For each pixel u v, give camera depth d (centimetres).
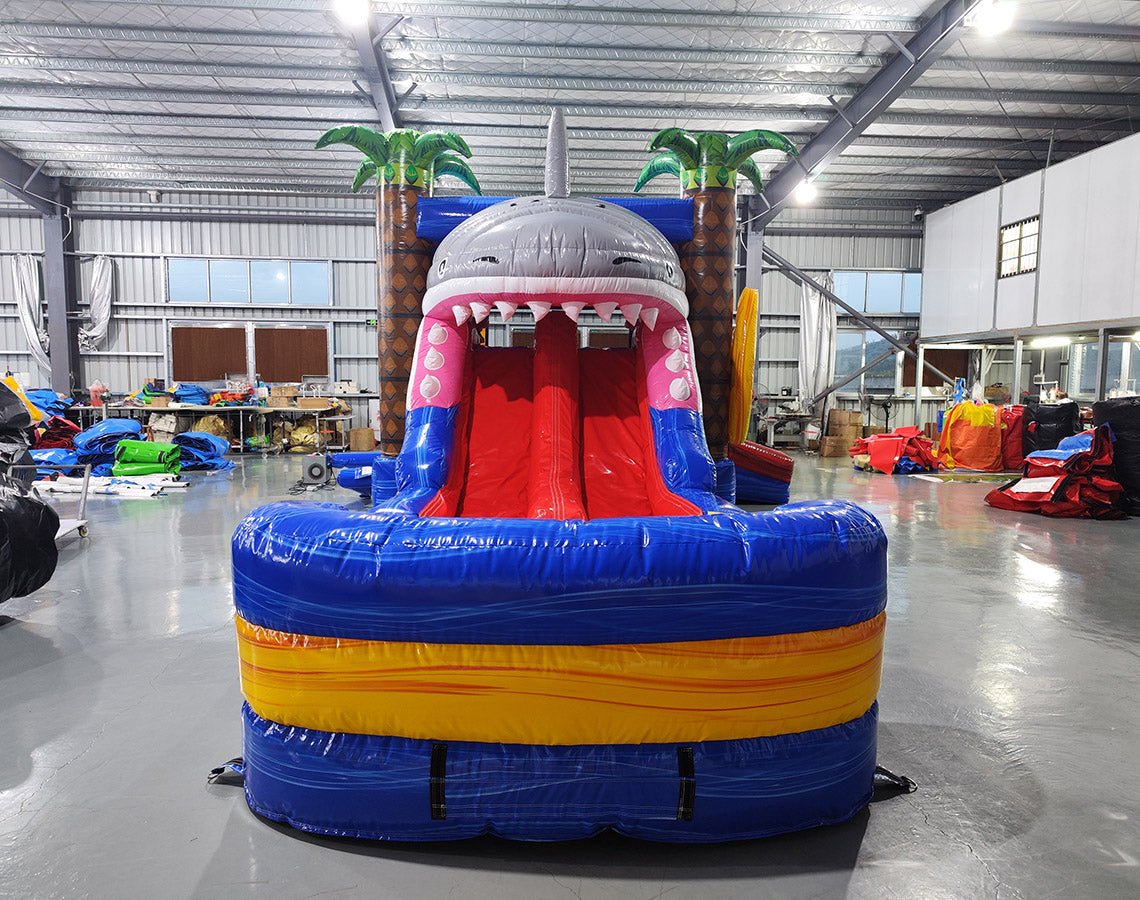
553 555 148
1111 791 179
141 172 1091
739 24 646
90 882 144
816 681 155
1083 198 860
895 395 1294
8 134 947
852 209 1269
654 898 141
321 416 1117
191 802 172
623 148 971
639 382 293
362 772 154
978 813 170
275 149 998
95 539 472
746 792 154
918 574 390
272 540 156
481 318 259
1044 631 297
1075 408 859
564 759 152
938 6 635
